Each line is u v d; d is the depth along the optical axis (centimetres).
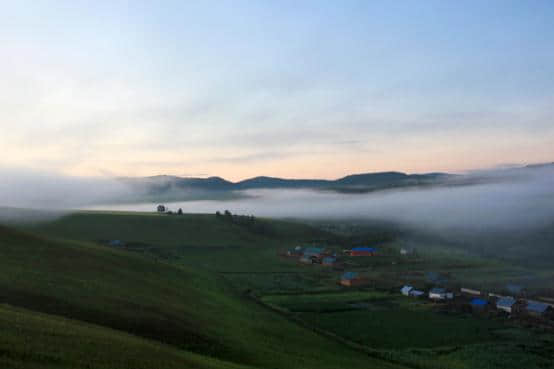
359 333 8456
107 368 3381
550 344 8062
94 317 5319
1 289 5569
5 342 3347
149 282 8512
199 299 8300
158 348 4356
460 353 7406
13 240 8806
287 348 6072
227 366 4431
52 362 3216
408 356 7106
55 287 6234
